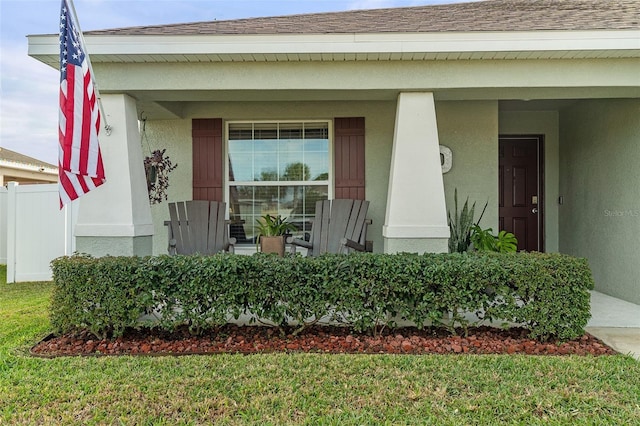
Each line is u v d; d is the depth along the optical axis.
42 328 4.22
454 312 3.75
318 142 6.23
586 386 2.82
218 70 4.36
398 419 2.43
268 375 3.00
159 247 6.12
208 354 3.49
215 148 6.09
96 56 4.15
